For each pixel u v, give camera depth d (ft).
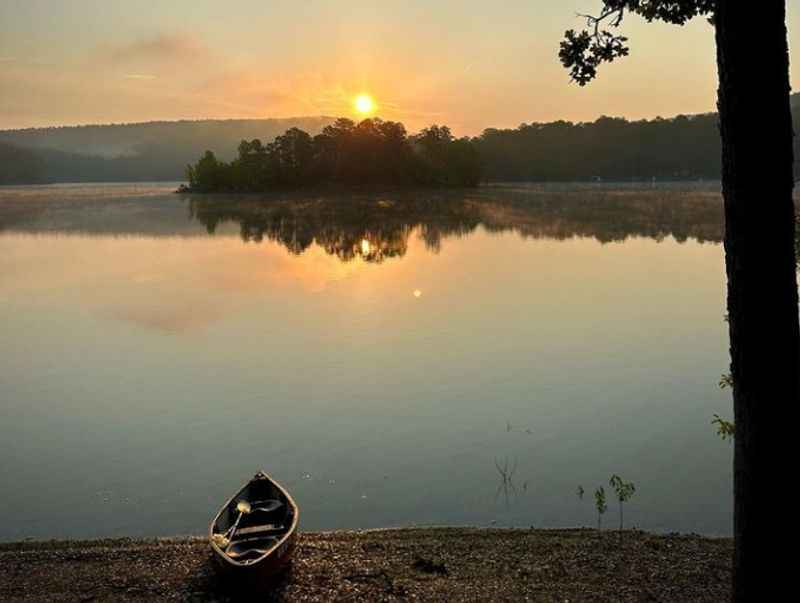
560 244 167.32
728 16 18.43
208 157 526.57
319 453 47.06
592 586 29.53
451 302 96.94
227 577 29.63
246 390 60.75
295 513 33.14
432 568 31.68
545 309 91.35
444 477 43.09
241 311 93.15
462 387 60.18
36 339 79.56
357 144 510.99
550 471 43.55
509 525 37.32
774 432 19.17
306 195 466.70
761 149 18.38
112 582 30.96
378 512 38.88
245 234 204.64
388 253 152.56
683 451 46.19
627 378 61.93
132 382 63.57
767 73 18.20
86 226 239.30
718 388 58.80
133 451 47.93
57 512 39.29
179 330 83.10
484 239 181.16
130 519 38.60
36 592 30.09
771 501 19.43
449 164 533.14
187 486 42.63
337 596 29.35
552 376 62.85
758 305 18.81
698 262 133.28
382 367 66.69
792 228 18.78
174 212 313.94
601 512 36.01
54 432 51.65
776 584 19.61
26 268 136.15
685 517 37.68
